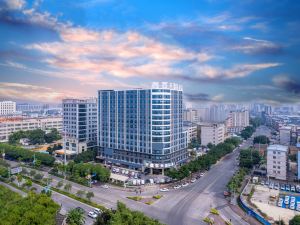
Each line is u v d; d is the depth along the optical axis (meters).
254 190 106.94
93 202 90.06
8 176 113.44
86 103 171.00
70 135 170.88
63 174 122.31
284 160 122.44
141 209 85.12
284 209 86.19
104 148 151.62
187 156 157.38
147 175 127.50
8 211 66.88
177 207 87.62
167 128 130.75
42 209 68.25
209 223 75.25
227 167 146.88
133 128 137.25
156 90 128.50
